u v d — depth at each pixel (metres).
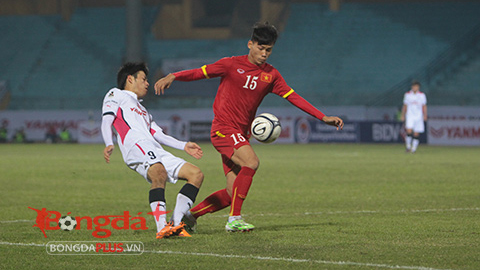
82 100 147.38
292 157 77.50
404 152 87.69
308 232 24.31
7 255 20.00
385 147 104.19
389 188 42.78
